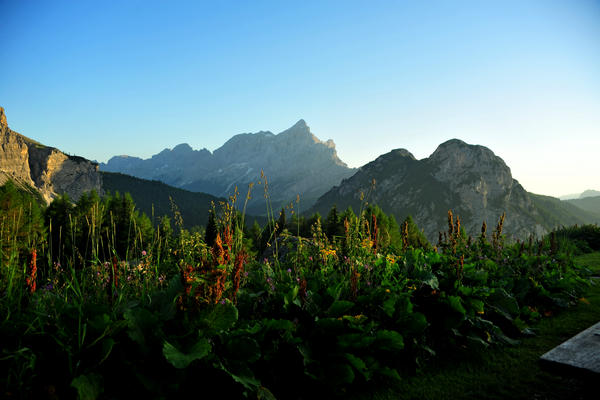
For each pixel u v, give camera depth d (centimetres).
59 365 248
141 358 268
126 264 357
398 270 500
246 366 291
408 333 399
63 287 327
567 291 674
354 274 420
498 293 524
